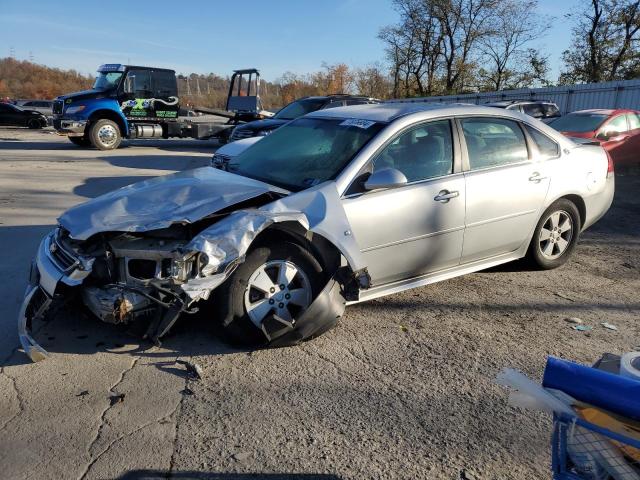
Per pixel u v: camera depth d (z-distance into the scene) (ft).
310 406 10.18
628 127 43.21
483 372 11.57
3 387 10.57
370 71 188.44
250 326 11.90
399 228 13.44
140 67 57.31
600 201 18.79
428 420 9.83
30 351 11.25
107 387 10.65
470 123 15.40
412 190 13.66
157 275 11.08
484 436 9.40
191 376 11.12
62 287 11.32
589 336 13.43
